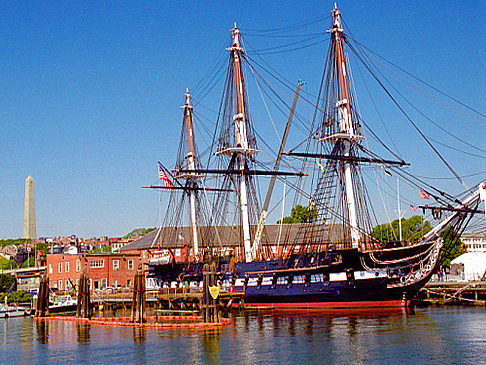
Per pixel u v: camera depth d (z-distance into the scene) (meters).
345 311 70.31
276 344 48.91
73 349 51.62
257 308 82.31
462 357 40.94
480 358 40.44
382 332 52.12
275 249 126.12
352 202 78.38
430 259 69.12
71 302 88.94
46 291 84.50
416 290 69.75
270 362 42.12
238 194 95.69
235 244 114.88
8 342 57.91
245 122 93.06
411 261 69.75
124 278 120.44
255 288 82.75
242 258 92.25
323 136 81.38
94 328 65.88
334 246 80.06
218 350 47.47
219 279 88.88
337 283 72.94
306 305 76.50
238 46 93.94
